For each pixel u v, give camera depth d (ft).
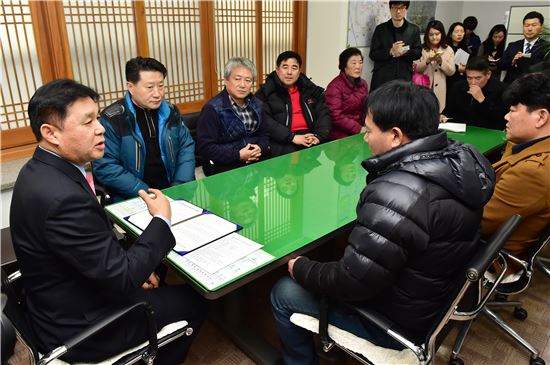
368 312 3.66
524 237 4.99
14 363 5.33
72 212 3.37
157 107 6.98
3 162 8.64
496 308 6.70
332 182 6.49
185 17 11.15
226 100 8.53
